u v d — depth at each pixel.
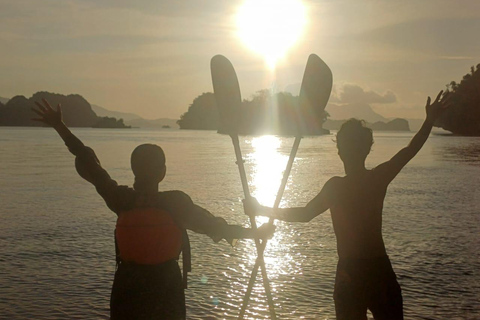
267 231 4.05
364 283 3.79
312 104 4.26
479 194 16.06
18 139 66.25
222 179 20.72
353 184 3.87
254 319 5.73
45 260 8.02
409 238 9.62
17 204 13.61
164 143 61.19
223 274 7.33
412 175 22.52
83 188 17.05
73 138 3.60
